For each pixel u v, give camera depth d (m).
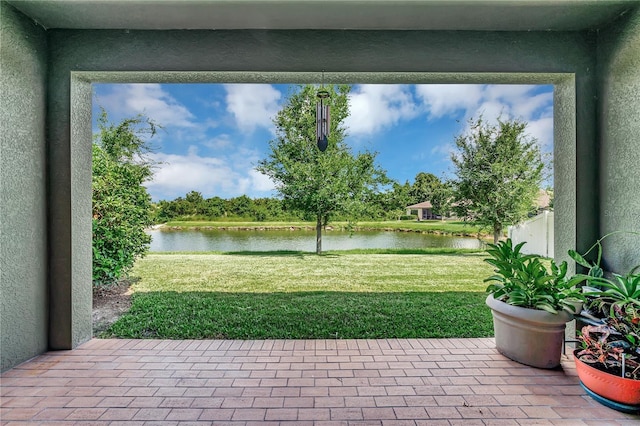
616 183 3.42
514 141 10.86
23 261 3.33
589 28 3.62
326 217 11.24
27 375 3.06
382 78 3.87
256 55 3.67
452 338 3.99
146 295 5.79
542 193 10.88
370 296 5.78
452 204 11.44
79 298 3.79
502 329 3.48
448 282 6.91
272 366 3.26
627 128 3.29
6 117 3.14
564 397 2.71
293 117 11.03
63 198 3.65
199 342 3.86
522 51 3.66
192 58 3.66
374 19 3.43
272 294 5.91
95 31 3.62
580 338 3.05
